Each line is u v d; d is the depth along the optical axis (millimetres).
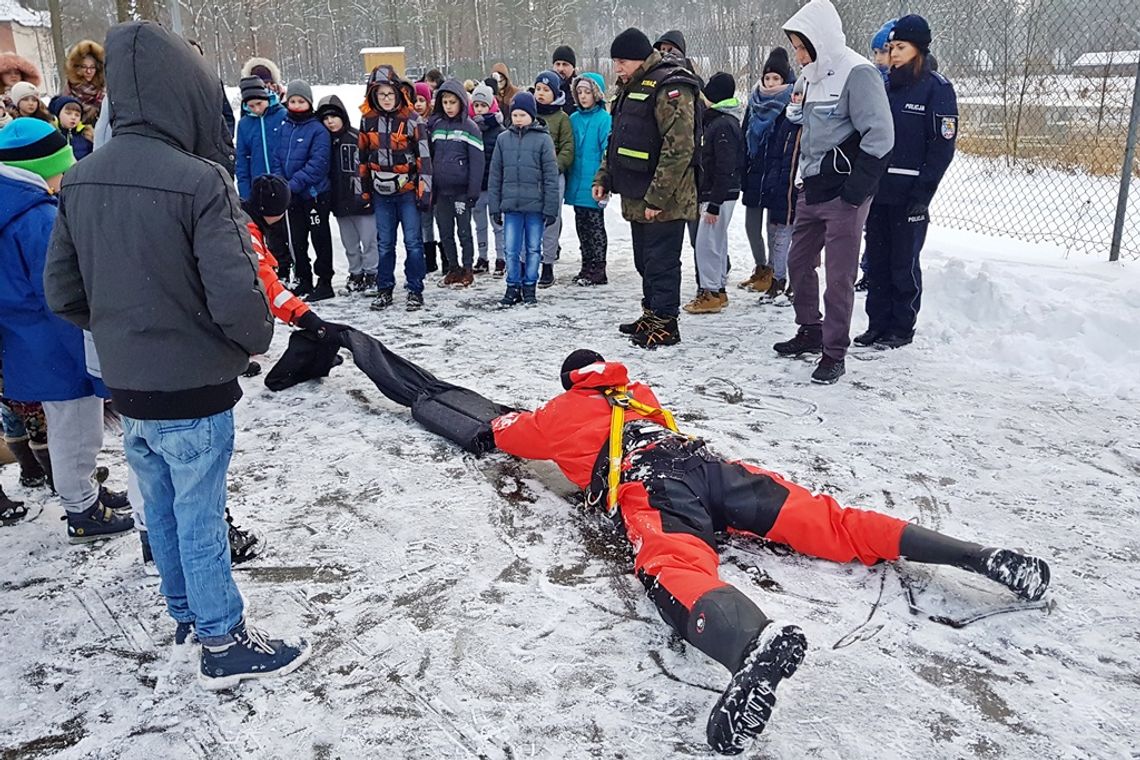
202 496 2213
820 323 5137
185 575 2268
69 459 3049
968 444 3830
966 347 5086
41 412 3355
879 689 2277
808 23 4398
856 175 4285
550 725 2174
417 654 2471
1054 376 4633
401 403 4395
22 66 6984
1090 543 2994
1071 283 5566
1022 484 3441
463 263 7547
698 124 5191
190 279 2049
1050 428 3982
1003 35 10469
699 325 5941
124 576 2957
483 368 5102
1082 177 9602
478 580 2852
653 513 2768
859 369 4871
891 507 3270
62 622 2684
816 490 3406
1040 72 10461
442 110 7164
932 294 5754
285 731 2182
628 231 9641
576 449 3232
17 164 2904
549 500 3434
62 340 2900
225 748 2131
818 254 4949
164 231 1984
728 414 4246
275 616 2670
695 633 2215
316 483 3613
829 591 2748
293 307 4691
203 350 2117
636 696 2273
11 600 2805
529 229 6617
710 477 2912
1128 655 2412
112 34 2023
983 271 5617
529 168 6438
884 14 9281
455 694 2299
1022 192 9328
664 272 5371
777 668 2012
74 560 3066
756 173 6512
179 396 2111
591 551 3035
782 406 4340
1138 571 2820
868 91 4230
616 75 5398
